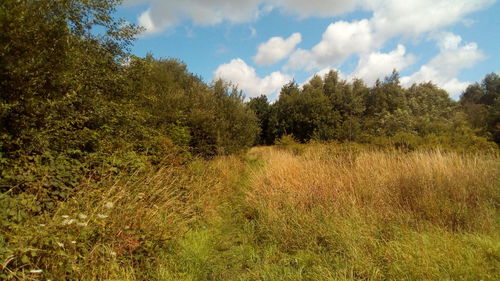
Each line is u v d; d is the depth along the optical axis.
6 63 3.06
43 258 2.35
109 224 3.03
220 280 3.09
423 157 6.08
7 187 2.95
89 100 4.79
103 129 5.10
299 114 29.42
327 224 3.89
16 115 3.30
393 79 37.50
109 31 5.90
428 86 40.28
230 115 12.52
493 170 5.48
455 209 4.01
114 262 2.75
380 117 27.88
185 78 12.78
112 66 6.25
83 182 3.64
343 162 6.79
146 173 4.83
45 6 3.71
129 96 6.64
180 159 6.66
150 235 3.35
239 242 4.18
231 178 8.30
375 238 3.43
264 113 34.94
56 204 3.08
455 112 32.78
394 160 6.22
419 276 2.61
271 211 4.70
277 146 19.31
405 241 3.25
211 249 3.86
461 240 3.23
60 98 3.83
